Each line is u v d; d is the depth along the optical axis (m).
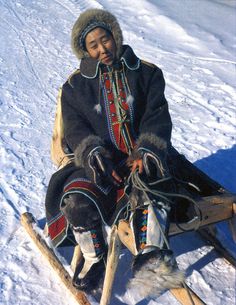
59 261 2.86
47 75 5.82
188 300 2.30
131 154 2.69
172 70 5.91
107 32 2.70
